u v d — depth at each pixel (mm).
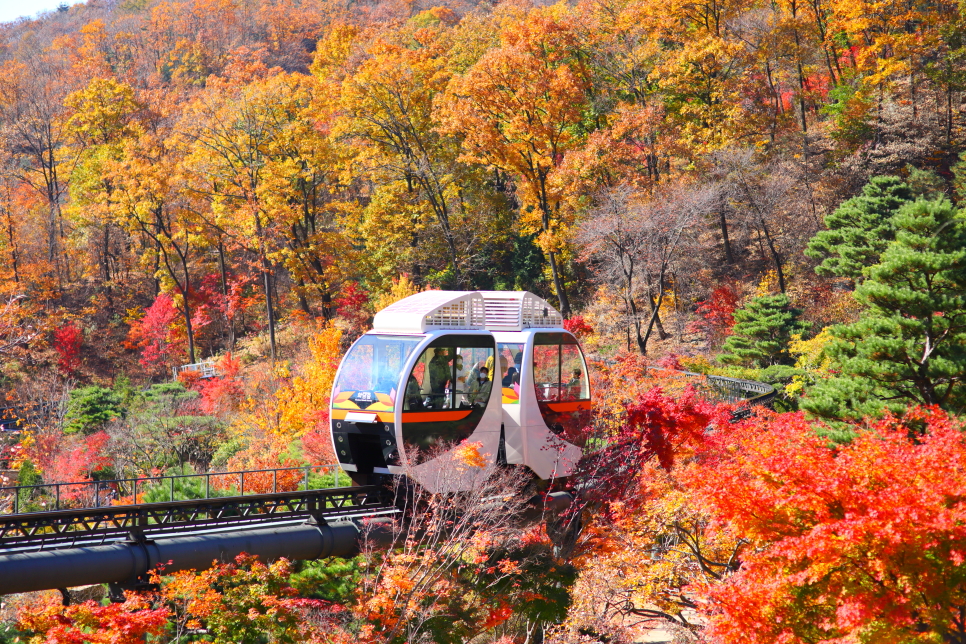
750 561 10594
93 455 30734
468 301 15656
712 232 52281
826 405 20328
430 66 55844
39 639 10875
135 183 56688
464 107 45750
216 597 12219
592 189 47469
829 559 9211
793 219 49031
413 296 16172
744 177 46156
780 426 14578
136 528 12750
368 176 59594
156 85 105750
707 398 27625
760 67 54938
